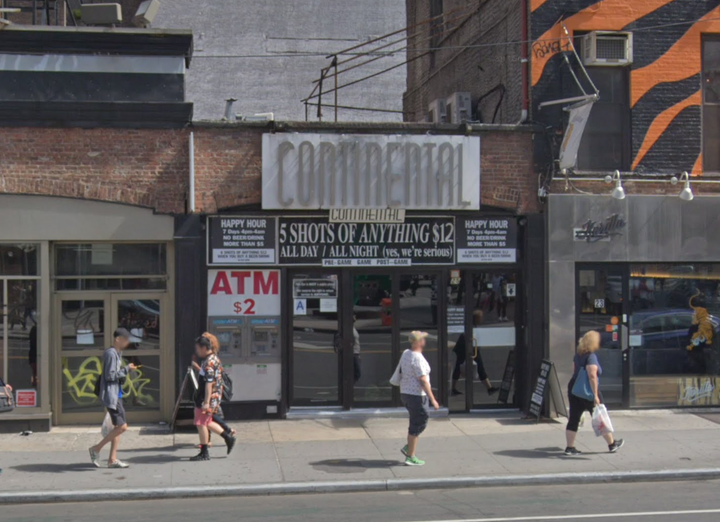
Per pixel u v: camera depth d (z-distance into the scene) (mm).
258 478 9523
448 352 13258
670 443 11328
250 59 25797
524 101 13242
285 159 12430
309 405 12992
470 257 13133
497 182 13062
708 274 13680
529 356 13109
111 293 12516
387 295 13156
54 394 12344
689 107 13492
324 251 12820
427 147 12711
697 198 13391
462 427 12422
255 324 12734
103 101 12062
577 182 13258
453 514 8094
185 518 8062
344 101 25750
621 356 13445
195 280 12359
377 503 8656
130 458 10500
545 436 11805
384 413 12930
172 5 25875
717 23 13562
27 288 12070
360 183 12594
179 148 12375
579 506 8406
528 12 13242
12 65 11953
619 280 13430
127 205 12234
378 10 26547
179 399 11594
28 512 8383
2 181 11898
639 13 13375
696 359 13672
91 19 12727
